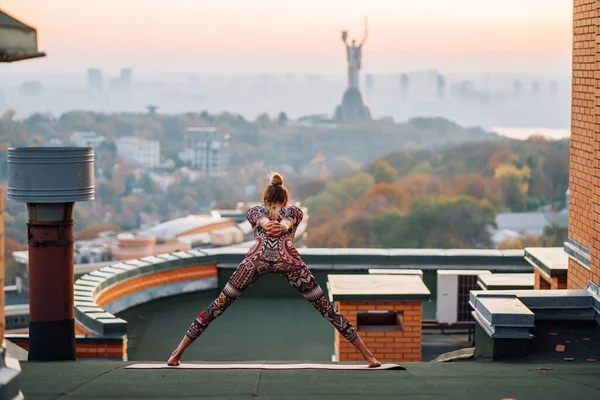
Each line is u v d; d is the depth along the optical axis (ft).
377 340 36.40
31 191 26.03
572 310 27.76
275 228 21.07
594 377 19.93
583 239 29.84
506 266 51.06
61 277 26.68
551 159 318.45
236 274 21.59
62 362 25.45
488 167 325.01
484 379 19.48
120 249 301.84
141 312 47.14
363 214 325.83
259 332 43.80
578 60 30.89
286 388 17.90
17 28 14.39
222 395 16.92
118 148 496.23
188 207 450.71
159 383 18.85
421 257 51.49
